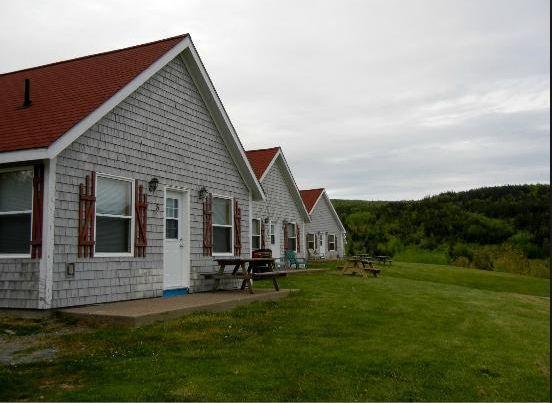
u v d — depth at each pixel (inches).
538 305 592.1
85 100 396.5
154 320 343.6
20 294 354.0
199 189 514.9
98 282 387.5
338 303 474.3
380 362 272.8
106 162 399.5
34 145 340.2
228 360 265.1
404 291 620.1
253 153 1111.0
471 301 572.1
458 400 220.2
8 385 215.5
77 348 282.8
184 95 501.4
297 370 250.4
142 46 498.3
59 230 356.8
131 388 214.5
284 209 1143.6
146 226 438.6
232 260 489.4
